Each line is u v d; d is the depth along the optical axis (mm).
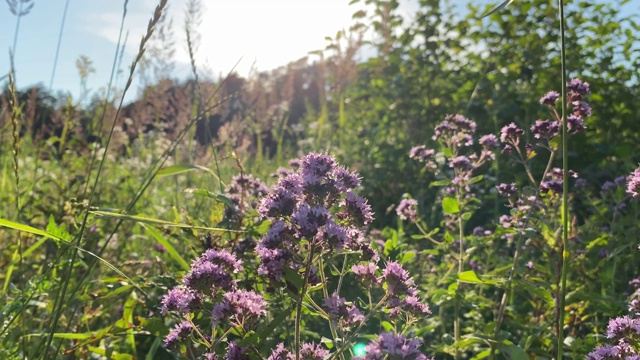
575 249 441
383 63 990
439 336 389
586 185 599
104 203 510
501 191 403
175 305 245
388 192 753
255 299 237
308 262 220
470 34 964
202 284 232
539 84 871
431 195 728
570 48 890
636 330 247
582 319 366
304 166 243
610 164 723
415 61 952
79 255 294
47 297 362
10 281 368
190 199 595
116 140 680
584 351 321
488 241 354
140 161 751
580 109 349
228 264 246
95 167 591
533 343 357
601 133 844
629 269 461
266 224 314
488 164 726
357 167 796
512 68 871
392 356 188
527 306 427
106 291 317
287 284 219
